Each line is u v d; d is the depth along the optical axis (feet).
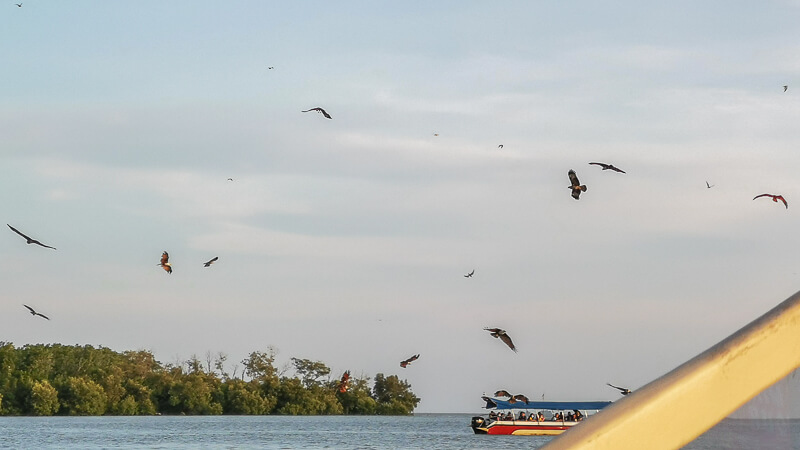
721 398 7.89
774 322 8.04
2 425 572.10
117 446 371.35
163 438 426.92
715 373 7.93
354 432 507.71
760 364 7.93
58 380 631.15
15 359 635.25
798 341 8.00
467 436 447.83
